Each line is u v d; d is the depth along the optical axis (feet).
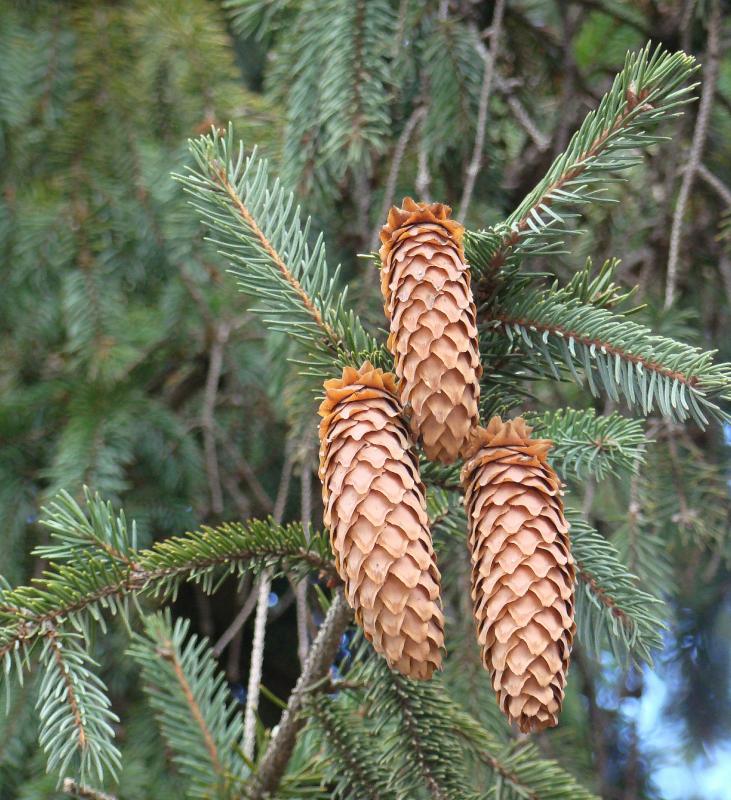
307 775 3.83
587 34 6.28
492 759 3.95
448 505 3.81
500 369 3.76
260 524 3.73
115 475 6.30
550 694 3.40
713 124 5.56
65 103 6.27
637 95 3.60
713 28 5.18
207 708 3.79
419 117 4.91
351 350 3.73
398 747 3.77
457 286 3.54
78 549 3.70
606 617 3.78
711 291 6.08
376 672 3.77
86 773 3.79
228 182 3.81
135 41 6.24
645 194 5.84
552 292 3.69
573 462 3.86
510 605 3.43
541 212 3.68
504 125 5.47
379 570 3.42
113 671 6.07
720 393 3.67
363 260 4.95
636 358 3.67
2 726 5.50
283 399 5.28
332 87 4.56
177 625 3.81
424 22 4.91
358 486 3.46
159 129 6.14
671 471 5.39
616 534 4.92
